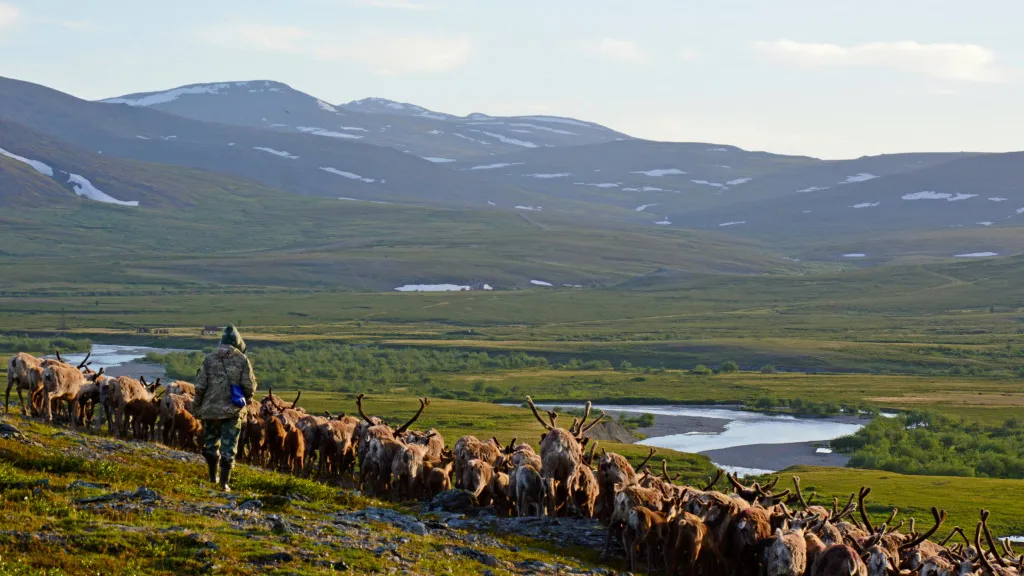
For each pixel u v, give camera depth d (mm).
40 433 28672
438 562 20609
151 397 37344
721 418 139000
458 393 161125
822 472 88625
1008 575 26328
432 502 31094
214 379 24016
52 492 21156
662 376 188375
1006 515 64938
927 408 148125
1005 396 162000
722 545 26281
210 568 17406
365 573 18688
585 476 32031
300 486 26469
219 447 24391
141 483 23500
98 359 187000
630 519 25625
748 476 83438
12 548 16859
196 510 21297
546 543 27047
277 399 40281
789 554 24109
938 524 28234
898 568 27062
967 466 100500
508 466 34656
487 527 28125
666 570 25469
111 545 17719
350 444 37656
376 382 173125
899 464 100625
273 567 18047
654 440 118562
